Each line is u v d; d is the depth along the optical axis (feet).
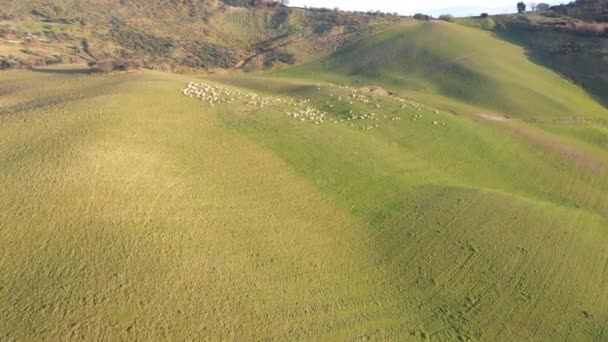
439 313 87.15
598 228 125.39
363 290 91.04
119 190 102.73
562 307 91.35
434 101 241.96
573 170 169.27
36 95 184.55
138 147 125.29
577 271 102.89
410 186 136.98
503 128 197.67
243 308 79.71
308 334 77.56
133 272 81.41
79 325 69.56
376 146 160.45
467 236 111.65
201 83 208.85
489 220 119.55
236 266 89.71
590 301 93.86
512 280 97.55
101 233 88.69
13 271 77.25
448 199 129.39
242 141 146.92
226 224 102.42
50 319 69.56
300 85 242.99
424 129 182.50
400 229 113.39
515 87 259.60
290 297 84.99
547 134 201.36
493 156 171.12
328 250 101.86
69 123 131.85
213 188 116.06
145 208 99.60
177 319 74.38
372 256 102.53
